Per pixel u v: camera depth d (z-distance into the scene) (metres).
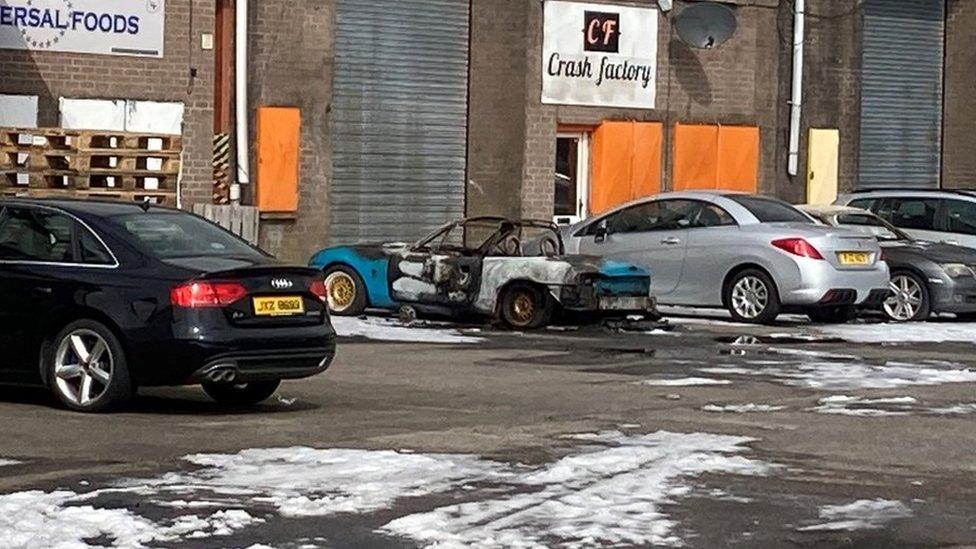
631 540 8.45
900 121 32.41
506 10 27.91
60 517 8.74
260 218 25.62
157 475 10.04
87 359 12.81
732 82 30.05
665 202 22.45
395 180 27.06
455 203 27.81
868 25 31.84
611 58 28.78
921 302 22.70
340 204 26.47
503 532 8.55
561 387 14.67
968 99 32.84
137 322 12.57
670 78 29.42
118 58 24.03
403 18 26.98
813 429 12.20
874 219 23.75
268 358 12.80
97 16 23.81
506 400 13.77
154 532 8.50
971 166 32.91
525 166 28.06
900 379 15.54
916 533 8.70
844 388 14.79
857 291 21.56
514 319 20.25
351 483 9.81
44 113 23.55
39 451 10.93
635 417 12.75
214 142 25.28
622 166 28.97
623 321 20.97
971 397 14.23
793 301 21.28
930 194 24.61
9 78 23.30
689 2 29.61
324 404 13.48
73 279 12.83
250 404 13.49
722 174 30.00
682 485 9.86
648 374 15.77
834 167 31.12
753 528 8.77
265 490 9.59
